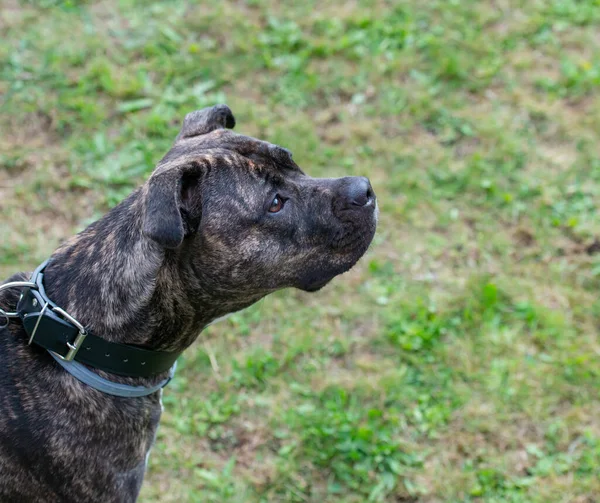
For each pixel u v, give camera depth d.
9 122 1.96
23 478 1.17
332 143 1.99
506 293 1.73
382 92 2.11
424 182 1.91
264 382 1.62
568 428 1.57
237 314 1.70
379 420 1.57
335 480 1.52
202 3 2.32
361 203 1.28
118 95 2.02
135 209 1.19
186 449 1.55
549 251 1.80
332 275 1.29
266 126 2.00
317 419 1.56
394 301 1.72
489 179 1.92
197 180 1.19
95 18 2.24
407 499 1.50
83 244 1.22
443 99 2.09
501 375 1.62
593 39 2.28
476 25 2.31
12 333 1.20
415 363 1.64
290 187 1.25
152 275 1.16
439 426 1.57
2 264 1.74
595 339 1.68
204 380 1.62
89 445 1.19
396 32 2.26
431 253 1.80
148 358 1.21
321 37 2.24
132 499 1.24
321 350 1.67
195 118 1.33
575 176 1.93
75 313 1.19
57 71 2.05
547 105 2.08
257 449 1.55
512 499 1.49
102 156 1.91
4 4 2.25
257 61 2.14
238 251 1.21
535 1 2.38
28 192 1.85
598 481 1.50
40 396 1.18
